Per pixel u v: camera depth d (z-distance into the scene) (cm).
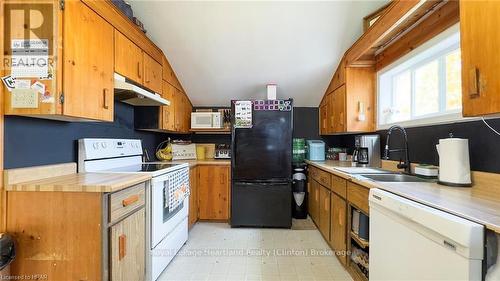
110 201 137
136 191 167
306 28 277
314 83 362
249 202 323
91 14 160
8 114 132
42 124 160
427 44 200
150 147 326
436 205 107
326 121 378
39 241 132
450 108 195
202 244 271
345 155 368
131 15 222
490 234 84
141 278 174
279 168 322
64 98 136
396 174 207
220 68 333
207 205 349
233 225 324
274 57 316
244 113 322
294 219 362
